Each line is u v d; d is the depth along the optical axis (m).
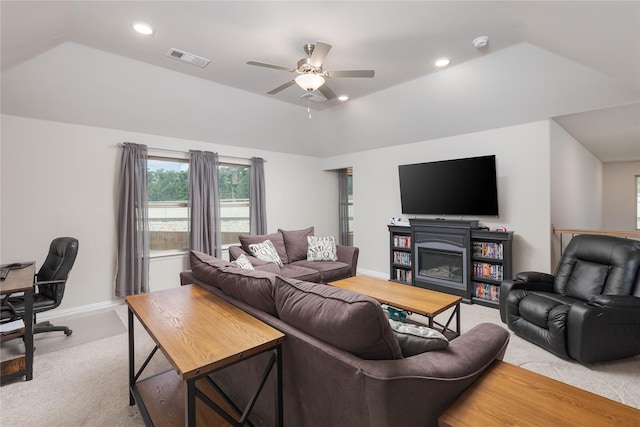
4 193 3.29
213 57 3.14
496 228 4.00
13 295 3.06
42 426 1.80
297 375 1.38
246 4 2.27
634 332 2.40
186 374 1.10
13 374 2.22
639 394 2.05
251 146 5.28
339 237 6.77
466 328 3.20
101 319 3.47
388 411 1.04
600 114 3.46
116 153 3.96
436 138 4.61
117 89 3.49
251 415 1.71
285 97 4.43
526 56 3.00
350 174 6.77
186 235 4.68
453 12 2.37
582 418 1.06
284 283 1.59
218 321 1.59
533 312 2.71
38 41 2.59
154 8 2.32
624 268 2.63
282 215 5.82
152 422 1.67
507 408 1.12
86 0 2.21
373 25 2.55
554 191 3.77
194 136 4.57
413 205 4.81
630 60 2.35
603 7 1.76
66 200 3.64
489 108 3.77
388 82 3.84
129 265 3.96
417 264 4.64
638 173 6.47
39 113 3.40
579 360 2.37
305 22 2.51
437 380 1.13
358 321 1.15
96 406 1.98
